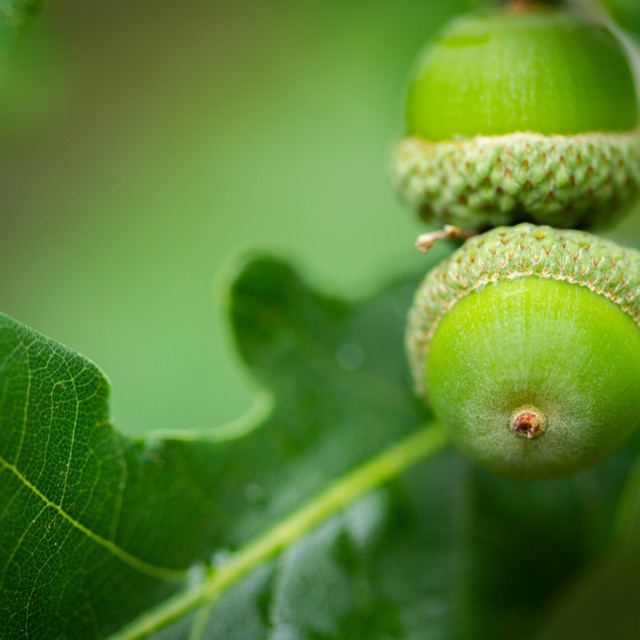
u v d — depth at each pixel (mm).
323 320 238
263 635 225
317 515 231
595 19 229
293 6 272
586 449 212
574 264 212
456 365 213
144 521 221
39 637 214
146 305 276
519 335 211
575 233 215
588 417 211
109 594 219
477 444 214
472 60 220
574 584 237
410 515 234
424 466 236
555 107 218
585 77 219
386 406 237
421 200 224
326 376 237
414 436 236
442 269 216
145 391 268
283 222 285
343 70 273
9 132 279
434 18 266
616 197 221
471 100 219
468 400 213
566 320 211
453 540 234
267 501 230
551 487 236
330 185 287
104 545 218
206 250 283
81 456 214
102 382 215
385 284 241
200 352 271
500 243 214
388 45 270
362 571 231
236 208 288
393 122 275
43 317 279
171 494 223
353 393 237
